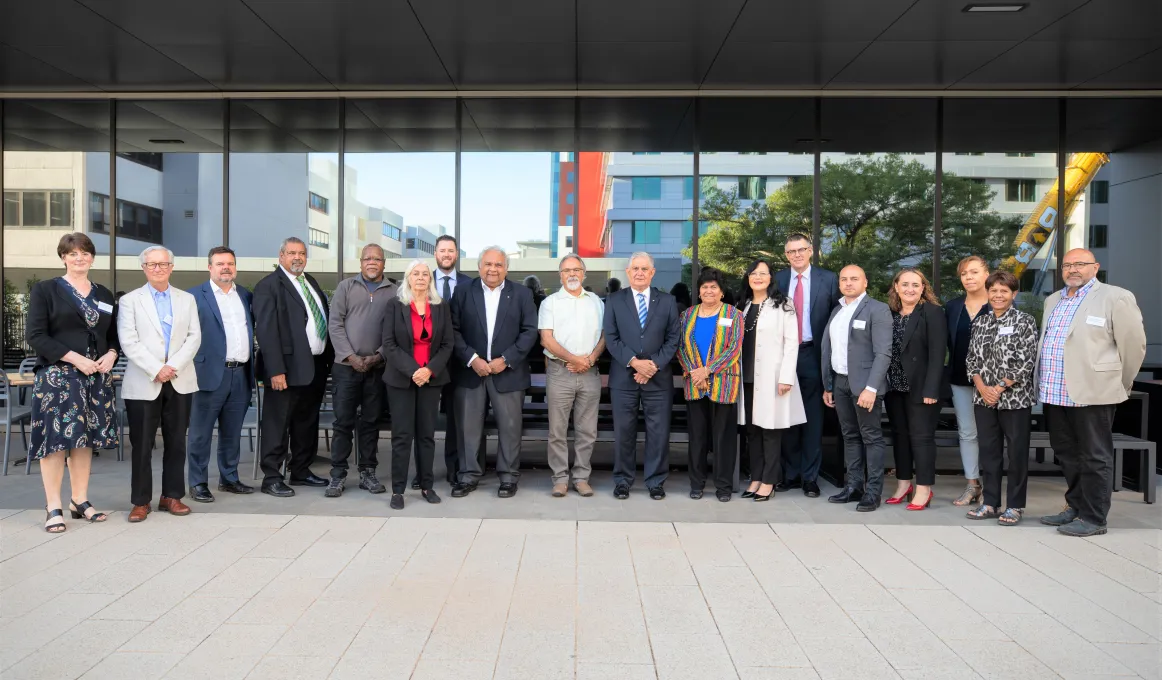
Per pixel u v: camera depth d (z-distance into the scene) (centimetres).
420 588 351
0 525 452
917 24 550
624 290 540
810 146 727
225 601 334
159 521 462
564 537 433
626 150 734
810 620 318
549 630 306
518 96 734
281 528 448
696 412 530
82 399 442
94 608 325
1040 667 277
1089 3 507
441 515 482
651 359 524
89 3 518
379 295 548
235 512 488
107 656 281
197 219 756
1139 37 572
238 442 546
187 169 752
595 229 738
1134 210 730
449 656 282
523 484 580
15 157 761
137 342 459
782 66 648
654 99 730
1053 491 572
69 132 757
